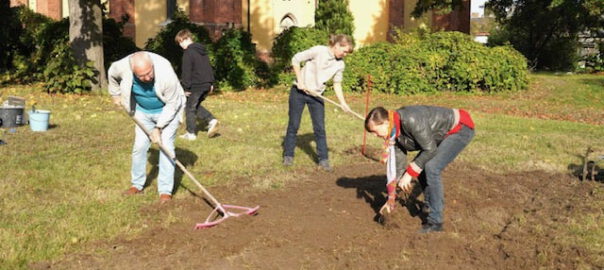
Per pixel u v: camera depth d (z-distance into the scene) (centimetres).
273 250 456
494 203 603
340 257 443
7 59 1944
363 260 437
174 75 538
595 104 1672
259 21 2772
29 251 435
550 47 3250
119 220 511
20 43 1939
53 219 509
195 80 882
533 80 2106
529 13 2997
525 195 638
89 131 940
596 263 430
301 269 420
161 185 577
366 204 592
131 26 2853
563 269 421
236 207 535
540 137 1012
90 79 1491
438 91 1825
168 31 1758
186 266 422
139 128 578
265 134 976
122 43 1723
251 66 1789
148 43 1791
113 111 1173
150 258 436
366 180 692
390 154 494
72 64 1449
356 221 536
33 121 918
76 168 691
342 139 950
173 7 2847
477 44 1867
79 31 1473
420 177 523
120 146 830
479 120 1242
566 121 1302
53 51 1498
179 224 512
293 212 558
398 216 522
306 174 716
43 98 1348
